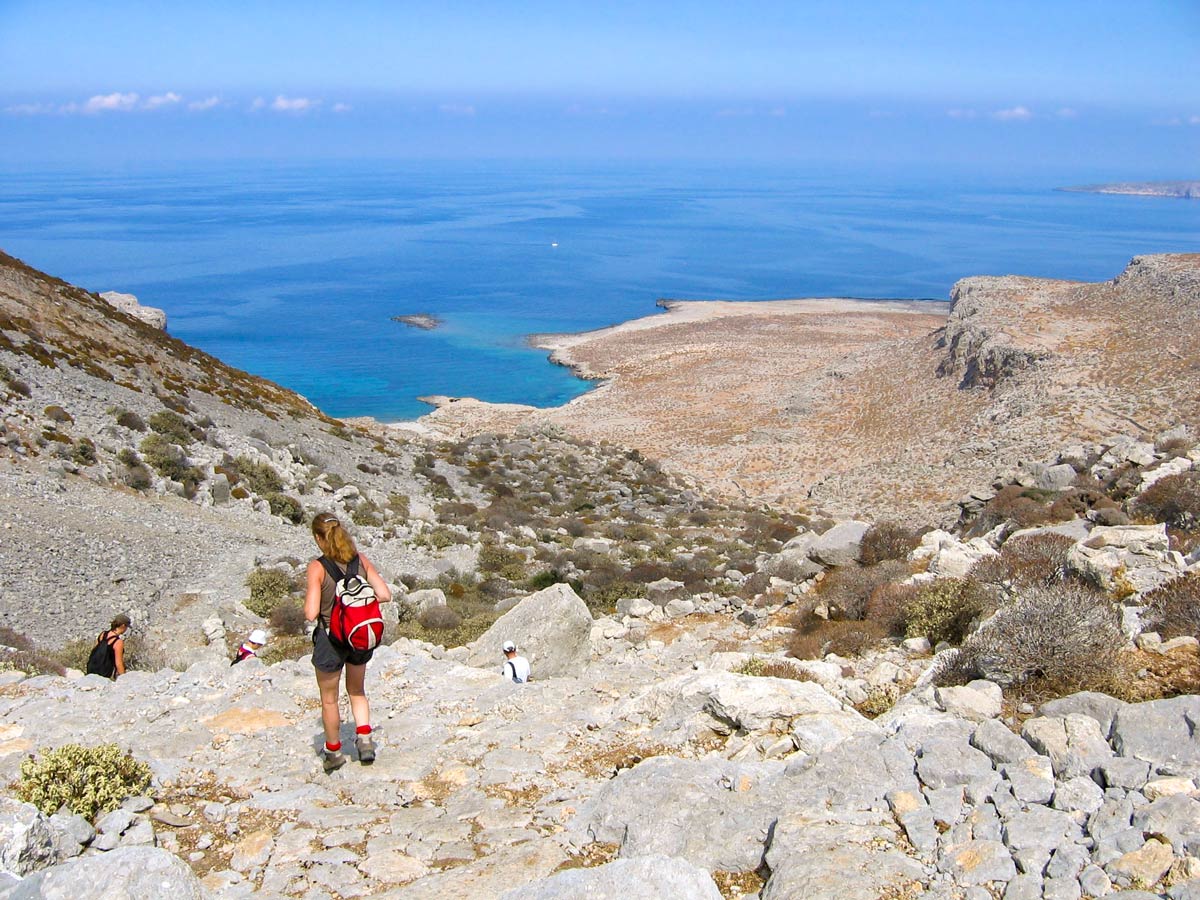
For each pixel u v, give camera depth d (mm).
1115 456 32125
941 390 107062
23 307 46062
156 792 7367
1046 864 5109
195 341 162250
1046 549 16125
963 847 5328
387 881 5898
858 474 78562
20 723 9297
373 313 193625
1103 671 8789
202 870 6203
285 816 6953
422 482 48469
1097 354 94812
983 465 73375
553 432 75500
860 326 175125
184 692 10430
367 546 33781
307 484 39594
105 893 4805
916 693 9758
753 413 109625
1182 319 99375
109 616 21625
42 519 25750
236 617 22906
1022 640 9016
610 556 36594
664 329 175000
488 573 32562
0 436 30109
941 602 14914
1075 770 6137
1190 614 10336
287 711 9617
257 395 55375
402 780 7723
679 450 94250
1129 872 4820
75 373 40062
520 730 8883
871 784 6223
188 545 28250
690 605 23312
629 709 9367
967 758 6359
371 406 122312
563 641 14703
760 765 6996
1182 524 20500
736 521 49500
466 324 183250
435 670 11484
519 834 6547
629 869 4770
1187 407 75625
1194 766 5887
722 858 5754
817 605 19672
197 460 35969
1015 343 100875
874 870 5109
